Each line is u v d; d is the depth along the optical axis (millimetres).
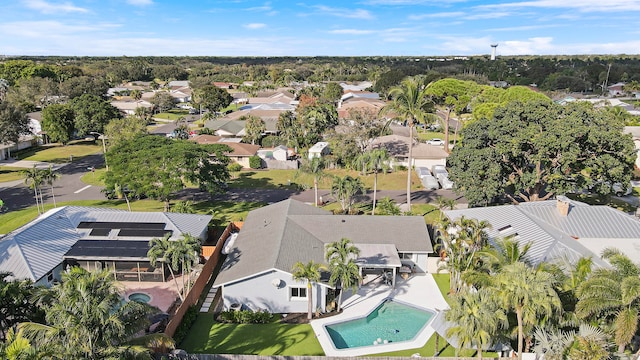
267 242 37031
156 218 42750
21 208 55750
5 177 70562
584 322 23406
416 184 67125
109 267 37344
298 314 32844
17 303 22609
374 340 29875
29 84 129250
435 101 98125
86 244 38062
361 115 76062
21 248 35031
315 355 27500
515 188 52031
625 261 24438
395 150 75938
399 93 50188
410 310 33625
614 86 193125
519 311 22094
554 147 45969
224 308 33250
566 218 38562
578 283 24609
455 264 33000
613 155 47438
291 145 88562
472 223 33250
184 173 50406
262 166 78812
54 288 21219
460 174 51250
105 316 19094
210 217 45719
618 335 21359
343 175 72250
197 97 151875
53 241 37625
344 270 30375
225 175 56250
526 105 51500
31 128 94625
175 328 29141
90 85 150250
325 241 38969
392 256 36375
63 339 18719
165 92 161250
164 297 35062
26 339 17641
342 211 53188
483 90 96062
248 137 92938
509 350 26250
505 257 27031
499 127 50875
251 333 30078
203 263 40719
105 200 59250
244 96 178750
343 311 32844
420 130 112188
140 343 20422
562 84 196875
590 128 46125
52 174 55969
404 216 42625
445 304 33938
